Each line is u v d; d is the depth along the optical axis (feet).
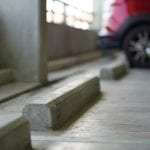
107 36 18.49
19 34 11.55
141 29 17.72
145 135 6.26
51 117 6.47
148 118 7.52
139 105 8.86
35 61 11.47
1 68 11.71
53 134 6.31
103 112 8.09
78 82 9.30
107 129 6.66
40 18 11.37
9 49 11.68
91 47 26.25
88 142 5.81
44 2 11.46
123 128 6.73
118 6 18.10
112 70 13.66
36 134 6.31
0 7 11.60
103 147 5.53
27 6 11.38
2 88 10.33
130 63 18.13
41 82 11.59
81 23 23.38
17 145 5.15
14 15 11.52
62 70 16.60
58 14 17.81
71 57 20.57
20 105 8.42
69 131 6.51
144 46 17.76
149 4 17.49
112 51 26.45
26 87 10.57
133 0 17.66
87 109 8.41
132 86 12.04
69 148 5.51
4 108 8.12
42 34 11.49
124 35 18.13
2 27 11.67
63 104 7.08
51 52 17.66
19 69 11.64
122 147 5.53
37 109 6.48
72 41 21.44
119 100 9.55
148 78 14.19
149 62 17.89
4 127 4.97
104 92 10.86
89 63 21.20
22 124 5.34
